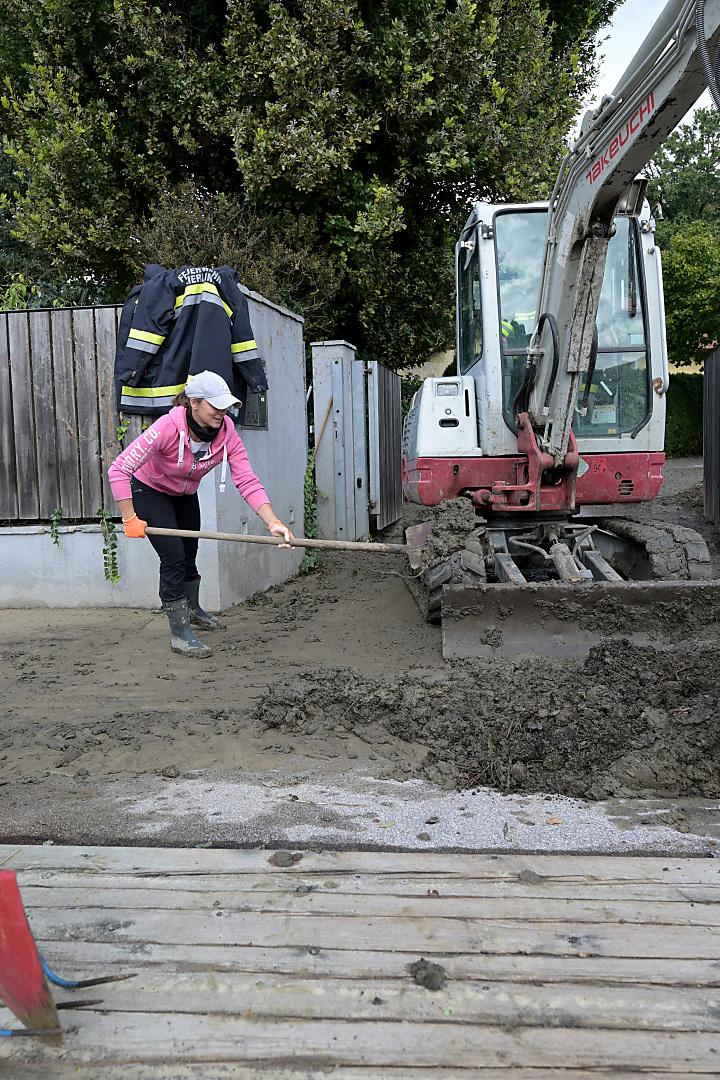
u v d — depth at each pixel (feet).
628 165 15.15
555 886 8.37
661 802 10.41
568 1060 6.03
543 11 42.19
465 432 20.54
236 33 36.76
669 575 17.85
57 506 22.08
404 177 39.06
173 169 41.34
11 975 5.87
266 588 24.72
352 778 11.25
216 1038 6.32
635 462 20.61
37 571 22.30
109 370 21.42
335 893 8.29
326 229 39.14
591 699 12.14
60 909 8.05
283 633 19.43
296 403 27.94
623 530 20.01
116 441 21.62
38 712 13.99
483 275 20.30
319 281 38.70
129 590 22.04
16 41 41.01
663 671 12.88
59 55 38.81
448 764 11.48
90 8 37.27
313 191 38.29
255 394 22.13
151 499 17.15
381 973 7.02
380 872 8.70
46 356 21.66
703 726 11.43
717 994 6.71
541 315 18.43
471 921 7.76
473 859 8.95
